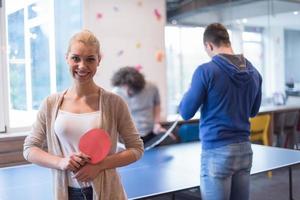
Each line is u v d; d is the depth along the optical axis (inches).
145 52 178.7
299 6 244.8
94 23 161.9
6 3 144.5
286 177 192.1
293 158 122.3
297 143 233.1
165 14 186.4
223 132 80.0
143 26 177.5
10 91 147.7
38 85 155.6
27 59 152.6
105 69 164.9
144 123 150.6
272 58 262.8
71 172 54.0
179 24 197.0
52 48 158.7
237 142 80.4
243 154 81.3
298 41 273.3
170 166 115.7
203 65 81.7
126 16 171.0
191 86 82.8
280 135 226.4
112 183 55.9
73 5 160.6
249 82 82.4
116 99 57.0
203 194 84.7
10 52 147.6
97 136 53.3
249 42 246.5
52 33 158.4
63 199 55.1
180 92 195.9
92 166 52.4
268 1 237.6
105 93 56.7
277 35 263.6
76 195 55.1
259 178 190.5
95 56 53.8
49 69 158.2
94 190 53.9
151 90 153.5
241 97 81.4
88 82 55.4
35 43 154.5
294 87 269.7
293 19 263.3
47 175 103.9
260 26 251.6
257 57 253.9
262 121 201.5
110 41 166.6
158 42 183.8
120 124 57.5
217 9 215.5
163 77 185.8
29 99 153.0
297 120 233.3
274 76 263.9
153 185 93.9
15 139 138.2
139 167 114.7
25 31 151.3
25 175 104.3
